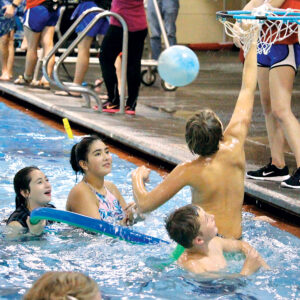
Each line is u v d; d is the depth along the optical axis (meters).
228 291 7.74
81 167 10.48
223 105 22.14
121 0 18.66
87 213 10.21
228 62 36.41
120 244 9.34
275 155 12.62
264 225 10.78
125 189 12.69
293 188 11.98
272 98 12.18
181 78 9.28
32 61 24.80
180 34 42.78
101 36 21.61
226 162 8.95
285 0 11.79
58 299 4.02
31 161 14.64
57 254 8.96
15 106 23.28
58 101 21.67
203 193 8.93
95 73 30.33
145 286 7.83
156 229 10.29
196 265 8.29
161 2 26.88
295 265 8.77
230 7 39.94
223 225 8.96
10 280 8.03
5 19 26.08
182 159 13.99
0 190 12.27
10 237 9.55
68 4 26.72
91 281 4.22
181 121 18.84
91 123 18.05
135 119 18.91
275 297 7.63
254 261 8.50
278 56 12.03
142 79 26.69
